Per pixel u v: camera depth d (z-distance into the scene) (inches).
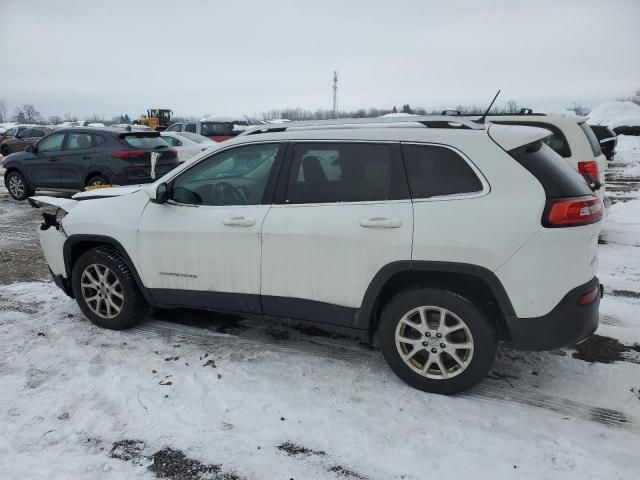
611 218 367.6
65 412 127.1
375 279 132.3
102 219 170.7
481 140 126.2
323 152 141.3
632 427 120.0
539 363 150.2
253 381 140.8
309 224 138.1
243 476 106.0
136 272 166.7
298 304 144.1
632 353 156.0
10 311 192.4
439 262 125.2
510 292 121.2
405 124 140.9
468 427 120.1
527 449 112.2
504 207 120.6
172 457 111.5
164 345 163.2
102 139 410.6
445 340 130.1
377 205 132.2
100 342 165.6
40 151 440.5
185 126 832.9
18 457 111.1
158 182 166.2
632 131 1237.7
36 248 290.7
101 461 110.1
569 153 253.3
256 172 150.3
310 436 117.7
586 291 122.0
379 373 144.8
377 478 104.9
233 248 148.6
